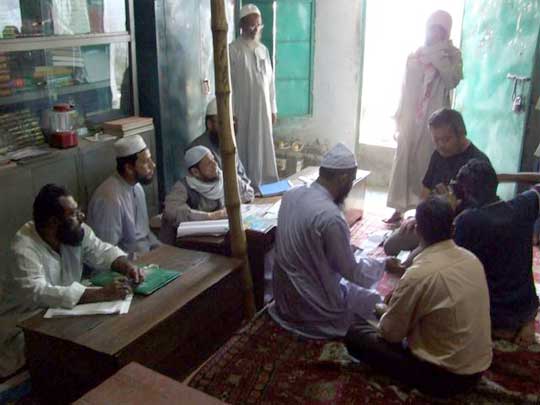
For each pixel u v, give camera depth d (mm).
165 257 2707
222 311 2609
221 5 2496
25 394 2363
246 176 4043
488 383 2201
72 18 3299
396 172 4188
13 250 2326
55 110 3207
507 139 4172
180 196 3215
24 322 2143
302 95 5379
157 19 3740
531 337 2508
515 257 2420
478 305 2008
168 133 4051
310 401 2186
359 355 2332
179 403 1312
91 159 3342
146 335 2094
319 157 5512
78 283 2342
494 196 2400
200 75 4301
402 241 3197
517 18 3969
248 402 2193
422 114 3990
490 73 4340
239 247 2783
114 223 2912
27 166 2939
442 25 3869
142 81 3904
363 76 5398
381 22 5383
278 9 4965
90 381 2049
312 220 2496
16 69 3072
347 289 2693
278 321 2674
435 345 2061
